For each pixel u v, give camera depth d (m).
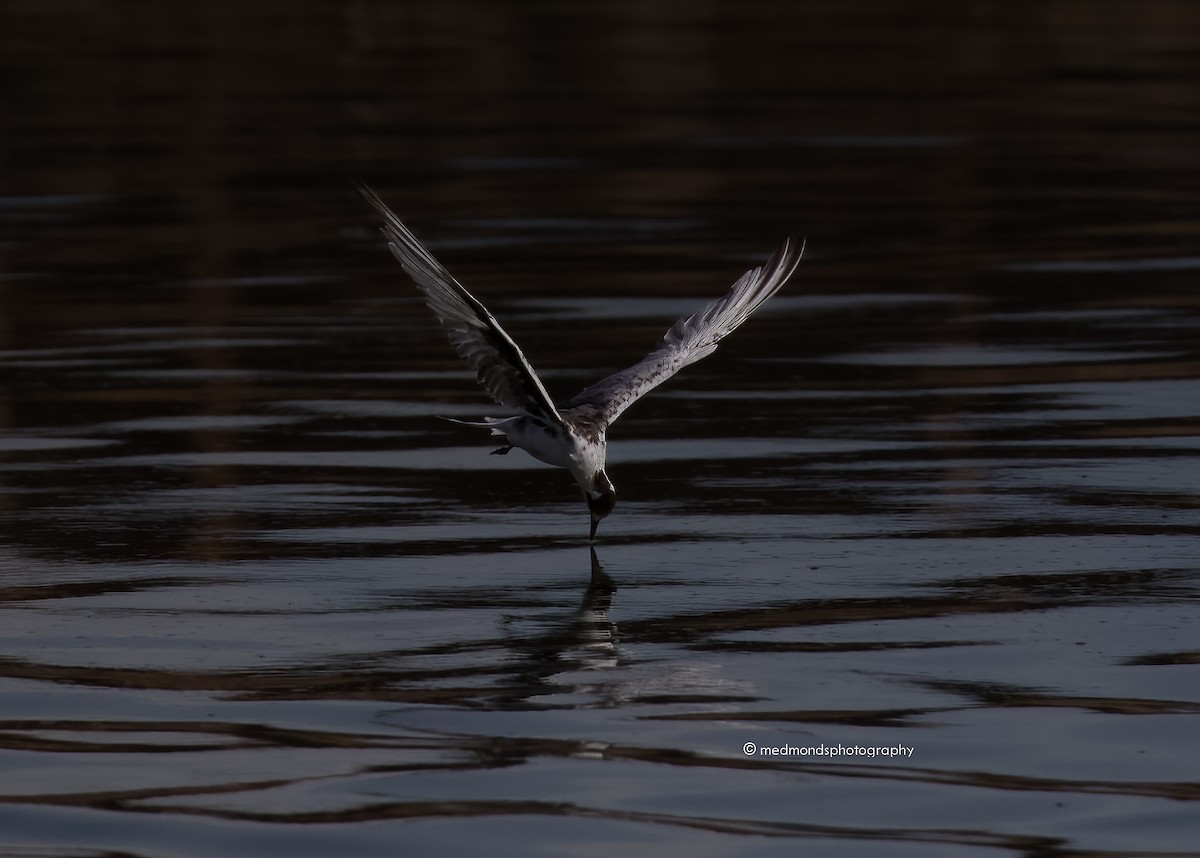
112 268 23.91
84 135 34.31
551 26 50.47
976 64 43.62
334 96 39.00
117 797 8.73
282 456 15.62
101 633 11.11
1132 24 50.75
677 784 8.85
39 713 9.78
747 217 26.88
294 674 10.41
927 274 23.16
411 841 8.26
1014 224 26.25
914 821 8.45
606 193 28.73
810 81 41.03
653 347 19.31
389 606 11.70
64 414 16.97
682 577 12.32
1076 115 36.28
